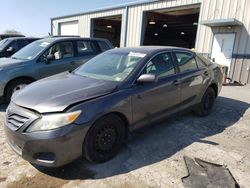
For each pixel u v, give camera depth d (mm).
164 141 4105
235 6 11422
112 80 3701
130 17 16719
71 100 3043
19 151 3027
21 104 3117
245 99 7270
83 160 3424
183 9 14531
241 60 11531
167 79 4168
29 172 3133
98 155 3279
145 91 3729
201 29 12992
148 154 3650
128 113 3508
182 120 5113
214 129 4742
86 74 4117
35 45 6695
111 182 2969
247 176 3188
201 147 3936
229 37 11875
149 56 4062
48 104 2982
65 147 2881
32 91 3426
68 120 2885
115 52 4527
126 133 3637
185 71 4625
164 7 14477
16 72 5660
